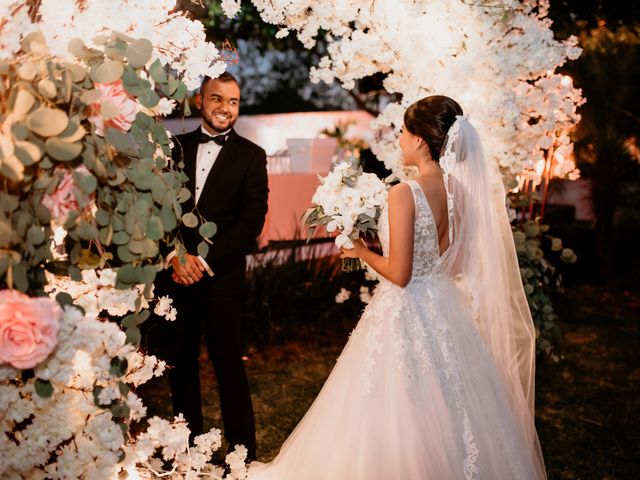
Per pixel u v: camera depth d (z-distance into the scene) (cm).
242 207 309
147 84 177
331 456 247
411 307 245
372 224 251
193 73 205
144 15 189
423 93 326
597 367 509
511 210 345
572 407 423
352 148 1020
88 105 169
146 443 200
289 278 551
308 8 312
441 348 242
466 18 309
